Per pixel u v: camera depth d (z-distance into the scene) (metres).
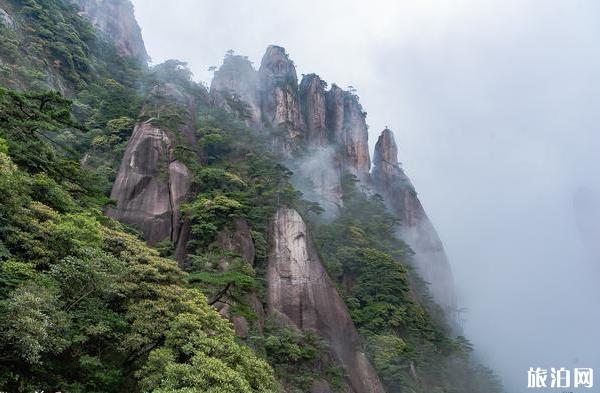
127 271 17.31
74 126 21.86
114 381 15.24
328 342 32.50
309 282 35.50
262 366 16.91
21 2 53.62
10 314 11.16
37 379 13.04
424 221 86.25
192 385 13.37
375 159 99.62
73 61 53.84
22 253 15.34
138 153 37.81
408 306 46.44
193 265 30.11
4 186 15.45
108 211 33.94
